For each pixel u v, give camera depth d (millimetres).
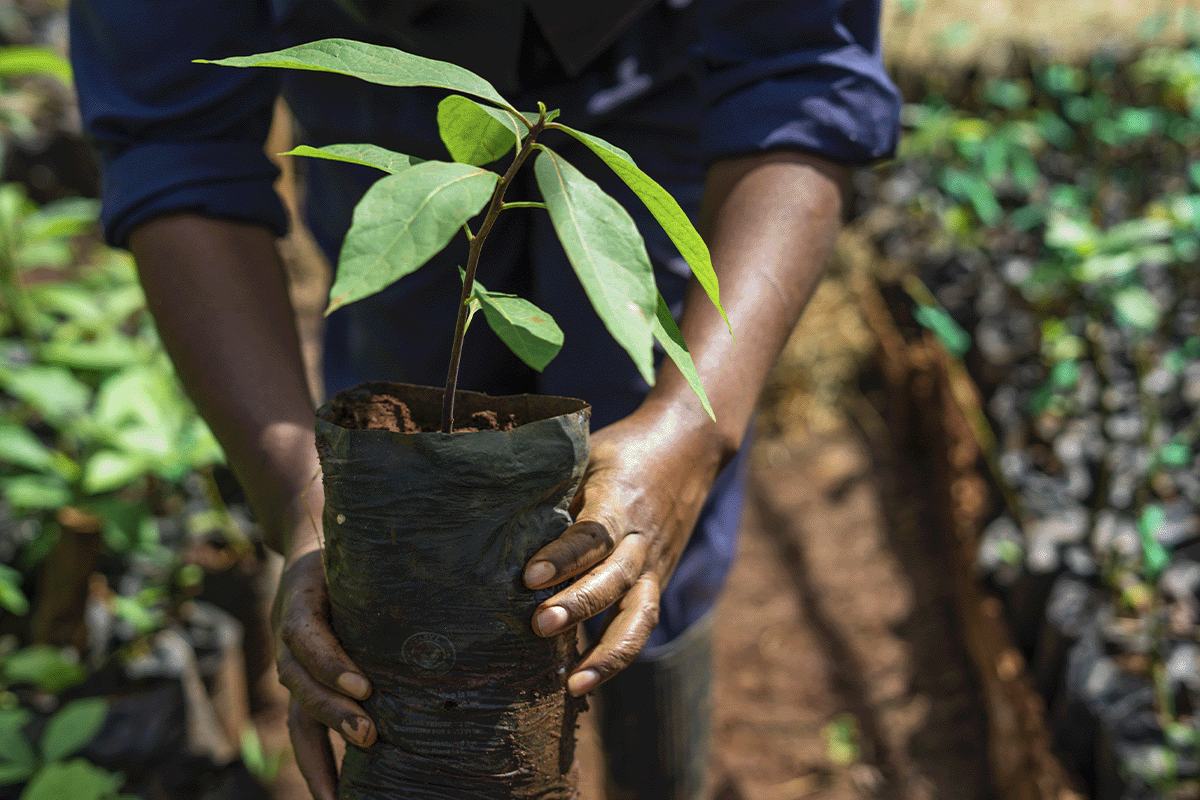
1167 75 2275
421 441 604
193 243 924
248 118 1020
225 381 875
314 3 999
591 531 656
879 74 953
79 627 1662
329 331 1382
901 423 2850
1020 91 2781
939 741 1975
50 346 1755
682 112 1138
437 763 662
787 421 3051
